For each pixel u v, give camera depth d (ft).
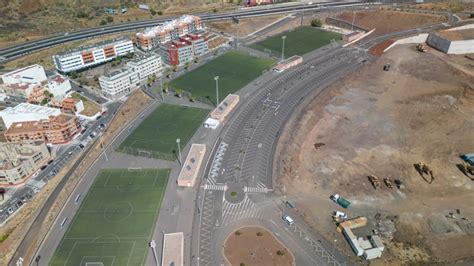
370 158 628.28
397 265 451.53
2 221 529.45
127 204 538.47
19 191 585.22
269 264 448.65
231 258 456.86
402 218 513.86
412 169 602.85
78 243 481.87
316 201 543.80
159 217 516.32
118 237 488.44
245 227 500.33
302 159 628.28
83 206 537.24
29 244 488.85
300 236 487.61
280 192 558.56
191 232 493.36
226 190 560.61
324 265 448.65
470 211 524.11
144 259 458.50
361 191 561.43
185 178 566.77
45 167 638.94
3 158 604.49
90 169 607.37
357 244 466.70
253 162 617.21
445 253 467.93
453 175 589.73
